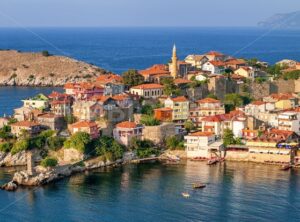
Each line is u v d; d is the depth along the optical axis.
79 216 181.12
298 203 189.00
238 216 179.12
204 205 188.50
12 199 196.38
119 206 188.75
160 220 177.25
